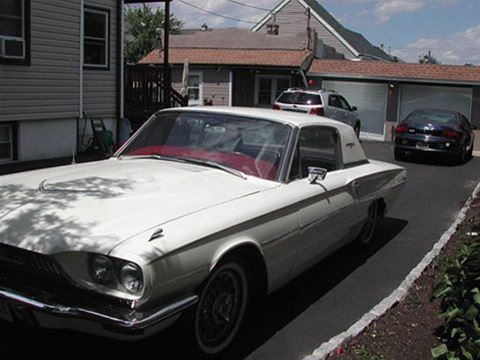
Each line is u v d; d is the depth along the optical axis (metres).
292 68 23.31
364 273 5.62
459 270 3.83
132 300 2.93
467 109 22.36
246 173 4.38
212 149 4.70
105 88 12.81
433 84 22.61
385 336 4.04
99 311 2.95
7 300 3.10
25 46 10.41
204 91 25.00
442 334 3.98
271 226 3.93
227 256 3.54
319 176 4.57
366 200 5.68
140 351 3.59
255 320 4.31
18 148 10.62
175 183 4.02
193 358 3.54
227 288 3.66
